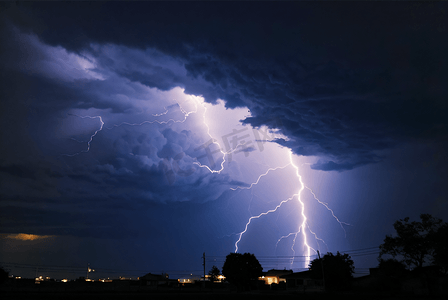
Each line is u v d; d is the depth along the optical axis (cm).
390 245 3466
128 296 3494
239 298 3206
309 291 4744
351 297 3225
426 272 3416
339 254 4706
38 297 3108
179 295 3766
